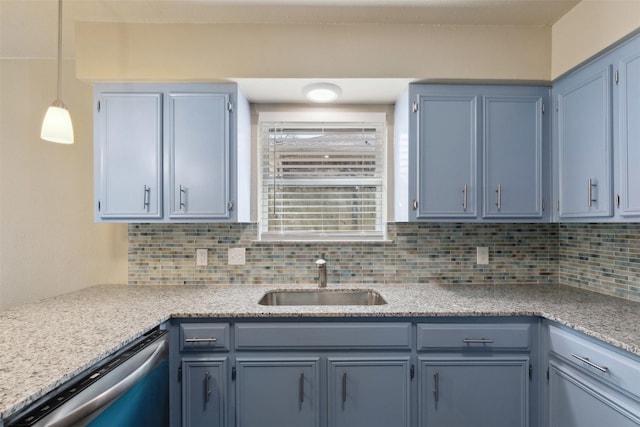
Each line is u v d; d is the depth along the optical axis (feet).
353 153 7.04
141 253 6.64
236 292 5.98
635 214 4.22
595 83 4.82
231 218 5.69
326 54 5.53
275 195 7.00
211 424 4.72
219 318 4.74
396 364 4.75
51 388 2.67
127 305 5.05
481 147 5.70
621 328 3.90
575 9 5.07
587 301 5.21
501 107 5.72
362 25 5.55
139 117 5.59
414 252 6.73
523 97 5.74
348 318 4.75
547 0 4.92
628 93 4.33
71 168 6.63
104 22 5.45
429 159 5.70
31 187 6.57
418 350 4.76
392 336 4.72
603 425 3.74
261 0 4.93
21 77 6.57
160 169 5.60
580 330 3.99
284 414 4.74
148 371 3.82
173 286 6.49
